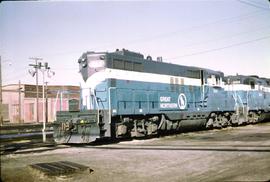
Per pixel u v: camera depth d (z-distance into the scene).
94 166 11.48
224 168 10.39
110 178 9.62
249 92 31.14
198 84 24.50
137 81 19.34
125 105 18.38
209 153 13.45
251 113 31.44
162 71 21.30
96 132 16.67
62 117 17.94
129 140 19.44
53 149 16.08
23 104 56.12
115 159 12.77
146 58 21.19
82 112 17.19
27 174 10.47
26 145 18.09
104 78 17.58
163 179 9.27
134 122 19.25
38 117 52.28
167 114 21.25
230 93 28.31
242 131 23.84
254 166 10.45
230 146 15.28
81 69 18.39
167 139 19.59
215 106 25.95
